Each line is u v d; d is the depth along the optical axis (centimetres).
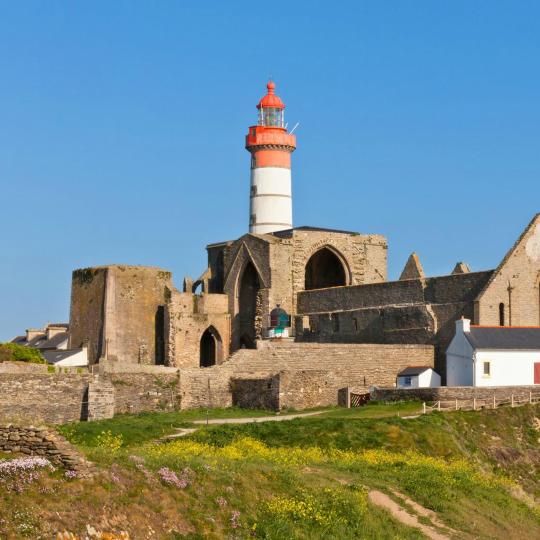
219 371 9044
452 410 8088
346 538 4666
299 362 9538
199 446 6184
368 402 8862
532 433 7938
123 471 4306
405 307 10588
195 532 4219
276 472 5069
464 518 5416
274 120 13400
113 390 8075
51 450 4159
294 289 11850
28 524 3794
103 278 11488
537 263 10306
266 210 13062
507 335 9406
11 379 7675
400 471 5997
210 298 11988
